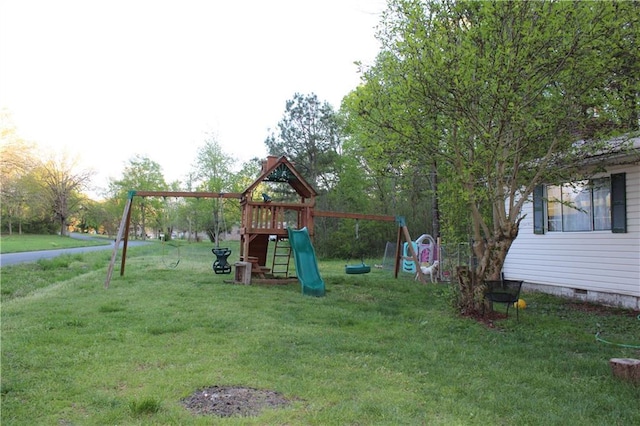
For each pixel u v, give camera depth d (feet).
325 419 11.24
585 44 20.71
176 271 50.42
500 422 11.59
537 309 30.83
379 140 28.25
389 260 61.87
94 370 14.90
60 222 202.28
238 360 16.31
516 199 40.55
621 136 26.32
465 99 22.94
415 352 18.53
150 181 204.54
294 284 41.70
